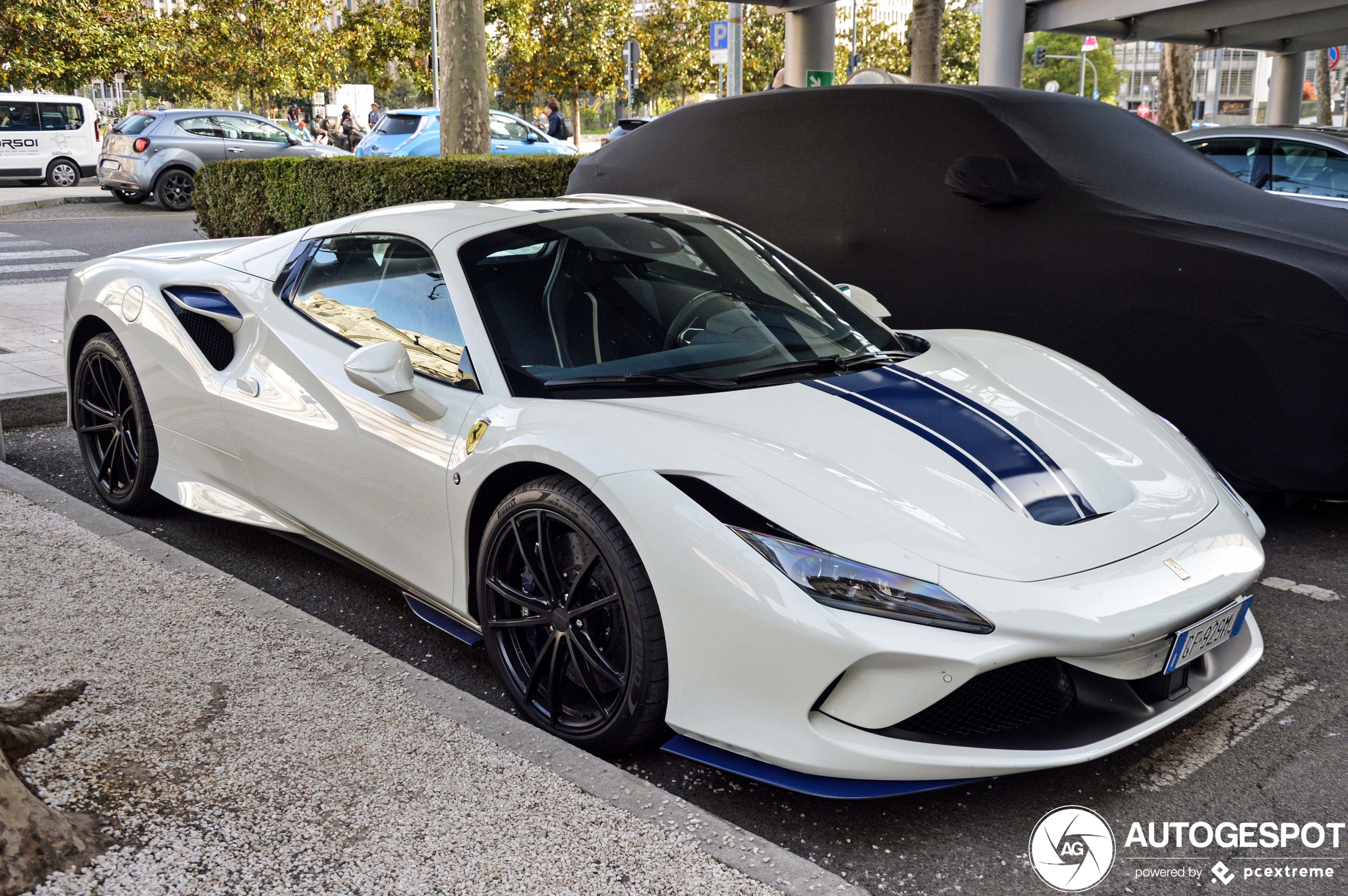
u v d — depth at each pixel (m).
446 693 2.49
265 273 3.63
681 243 3.36
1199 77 83.75
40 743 2.25
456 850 1.93
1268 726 2.67
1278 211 4.25
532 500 2.53
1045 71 79.00
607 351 2.86
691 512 2.27
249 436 3.43
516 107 43.44
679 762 2.51
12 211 17.23
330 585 3.56
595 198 3.63
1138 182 4.43
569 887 1.83
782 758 2.17
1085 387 3.13
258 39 34.31
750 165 5.36
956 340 3.51
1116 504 2.52
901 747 2.13
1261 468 3.86
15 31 28.17
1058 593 2.18
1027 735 2.23
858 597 2.12
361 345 3.15
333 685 2.53
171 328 3.75
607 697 2.48
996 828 2.26
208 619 2.87
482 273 3.00
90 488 4.46
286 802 2.07
